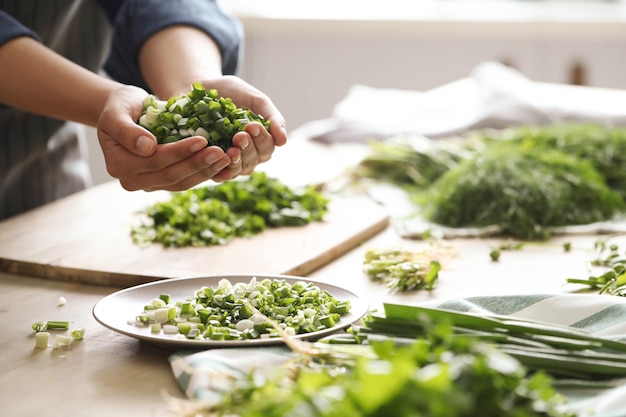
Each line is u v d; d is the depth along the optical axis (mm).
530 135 2660
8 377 1227
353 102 3523
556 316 1336
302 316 1312
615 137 2604
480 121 3102
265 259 1818
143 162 1472
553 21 4625
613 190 2436
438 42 4688
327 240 1959
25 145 2365
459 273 1780
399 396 767
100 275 1722
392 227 2199
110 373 1237
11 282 1745
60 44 2383
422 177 2598
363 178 2715
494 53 4703
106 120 1506
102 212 2252
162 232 1953
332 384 976
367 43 4691
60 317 1506
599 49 4684
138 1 2135
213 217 2072
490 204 2145
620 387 1064
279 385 997
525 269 1806
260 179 2246
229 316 1364
